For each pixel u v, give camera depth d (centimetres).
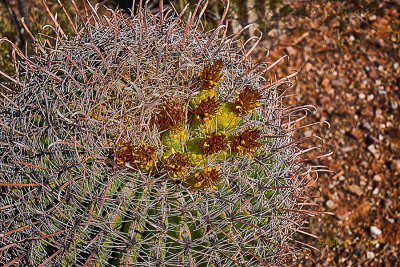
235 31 153
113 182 83
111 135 85
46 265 85
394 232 134
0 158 87
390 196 140
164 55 89
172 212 85
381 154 147
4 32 137
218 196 85
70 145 85
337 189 138
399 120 154
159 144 85
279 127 93
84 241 83
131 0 136
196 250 86
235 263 86
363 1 176
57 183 84
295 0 169
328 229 130
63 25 132
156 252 84
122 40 91
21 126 88
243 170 87
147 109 84
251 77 95
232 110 88
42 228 86
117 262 84
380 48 168
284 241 93
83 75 86
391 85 161
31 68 91
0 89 111
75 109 84
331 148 145
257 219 88
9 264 85
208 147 84
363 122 152
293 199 95
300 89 155
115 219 84
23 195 85
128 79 87
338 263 126
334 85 157
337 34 168
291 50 160
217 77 87
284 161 94
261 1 152
